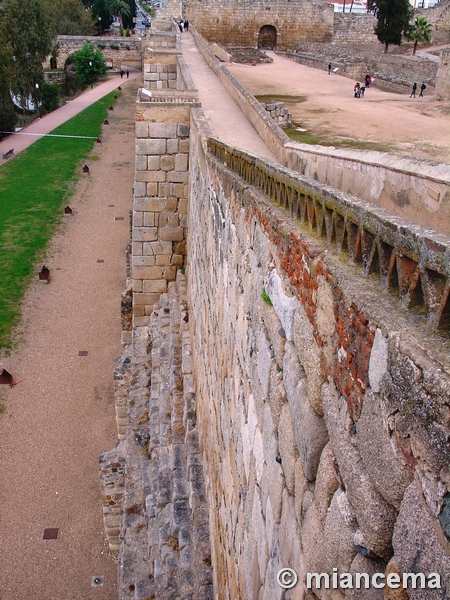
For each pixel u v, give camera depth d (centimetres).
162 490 991
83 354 2003
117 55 7762
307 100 2862
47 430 1634
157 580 850
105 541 1294
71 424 1662
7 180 3728
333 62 4291
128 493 1099
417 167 533
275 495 422
